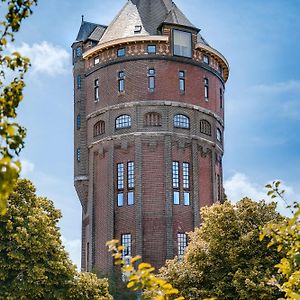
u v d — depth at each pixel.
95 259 82.38
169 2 88.62
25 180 53.25
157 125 82.12
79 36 90.00
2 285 48.94
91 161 85.44
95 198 84.25
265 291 44.88
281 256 48.25
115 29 86.62
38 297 49.50
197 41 85.44
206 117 85.38
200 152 84.06
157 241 79.38
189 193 82.00
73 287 50.75
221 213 51.88
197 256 50.75
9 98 11.93
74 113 88.69
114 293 73.31
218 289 48.06
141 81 82.75
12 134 10.80
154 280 12.99
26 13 12.14
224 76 91.69
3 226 50.12
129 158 81.81
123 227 80.38
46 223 51.31
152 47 83.56
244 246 49.09
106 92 84.31
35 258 49.66
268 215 52.03
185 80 83.94
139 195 80.12
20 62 12.34
